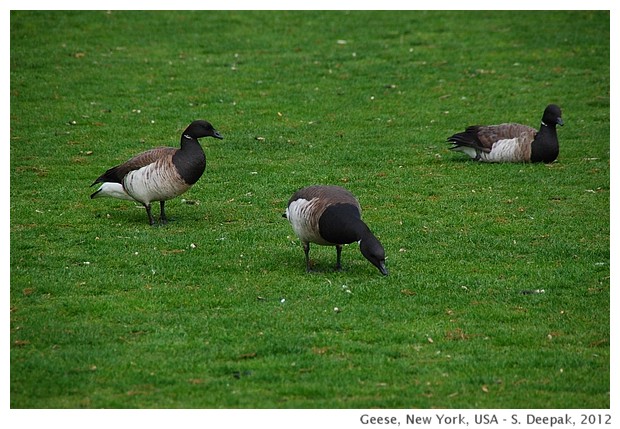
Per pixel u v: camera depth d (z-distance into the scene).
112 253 13.26
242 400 8.95
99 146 19.33
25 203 15.73
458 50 26.97
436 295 11.71
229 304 11.45
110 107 22.11
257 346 10.20
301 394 9.13
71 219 14.93
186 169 14.11
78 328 10.67
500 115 21.66
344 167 18.06
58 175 17.41
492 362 9.82
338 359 9.91
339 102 22.77
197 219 14.99
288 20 30.14
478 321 10.96
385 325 10.81
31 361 9.77
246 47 27.30
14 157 18.52
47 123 20.86
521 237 14.02
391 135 20.31
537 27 29.05
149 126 20.80
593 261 12.99
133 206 15.79
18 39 27.17
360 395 9.10
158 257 13.07
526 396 9.10
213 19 30.00
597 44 27.22
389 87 23.88
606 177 17.22
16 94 22.84
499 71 25.08
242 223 14.79
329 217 11.73
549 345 10.30
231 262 12.91
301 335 10.50
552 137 17.92
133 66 25.30
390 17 30.53
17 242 13.67
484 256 13.19
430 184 16.88
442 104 22.58
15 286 11.93
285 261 12.99
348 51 26.95
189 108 22.19
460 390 9.21
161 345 10.23
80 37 27.66
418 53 26.70
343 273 12.48
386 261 12.96
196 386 9.27
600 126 20.80
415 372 9.62
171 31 28.66
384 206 15.65
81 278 12.27
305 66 25.58
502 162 18.16
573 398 9.05
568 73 24.83
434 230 14.36
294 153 19.05
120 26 28.94
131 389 9.23
